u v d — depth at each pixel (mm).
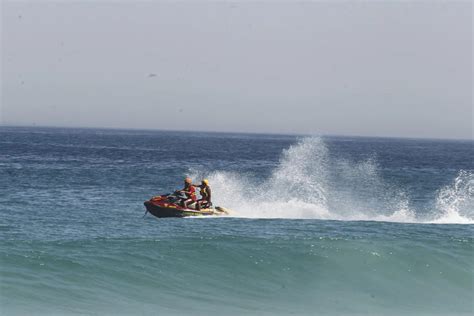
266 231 85688
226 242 69062
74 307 50281
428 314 53969
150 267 60469
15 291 52094
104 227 89750
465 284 61469
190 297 54688
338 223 95438
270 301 54906
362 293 57844
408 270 63312
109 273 58156
